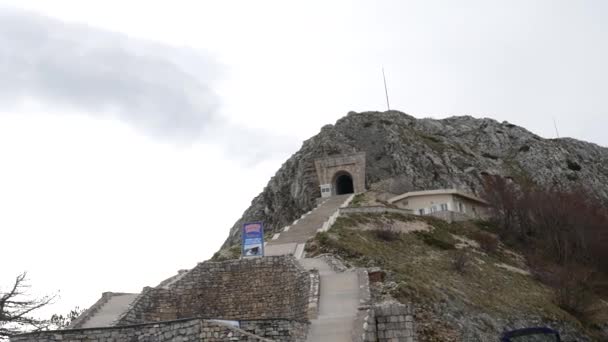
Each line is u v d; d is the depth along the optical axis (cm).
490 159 11600
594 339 4297
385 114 12519
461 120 13800
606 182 11219
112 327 2155
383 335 2391
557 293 4875
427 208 7700
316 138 11838
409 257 4894
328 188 9488
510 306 4147
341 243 4628
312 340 2338
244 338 2022
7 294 2427
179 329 2086
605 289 5709
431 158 10638
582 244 6569
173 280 3594
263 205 11006
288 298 3306
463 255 5034
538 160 11494
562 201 7275
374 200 7975
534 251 6550
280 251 4506
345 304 2756
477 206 8162
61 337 2147
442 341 3181
